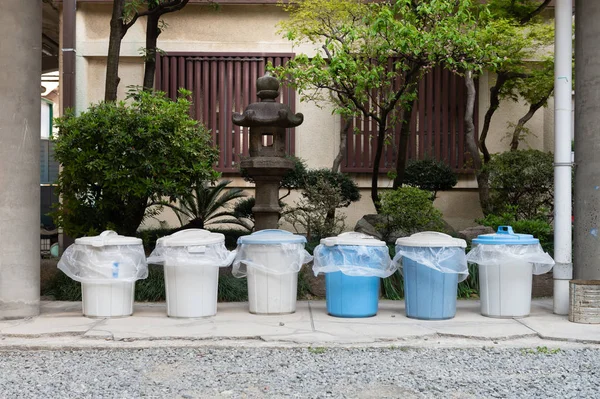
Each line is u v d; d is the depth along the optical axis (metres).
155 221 15.92
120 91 16.44
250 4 16.28
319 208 13.10
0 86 8.95
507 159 14.07
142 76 16.42
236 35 16.45
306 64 12.51
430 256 8.87
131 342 7.74
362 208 16.52
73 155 10.62
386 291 10.97
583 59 9.47
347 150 16.41
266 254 9.25
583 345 7.71
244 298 10.70
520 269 9.07
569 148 9.38
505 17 14.30
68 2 15.73
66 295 10.71
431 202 12.16
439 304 8.92
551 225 14.04
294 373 6.47
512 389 5.91
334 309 9.16
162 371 6.58
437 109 16.39
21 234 8.96
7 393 5.79
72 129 10.69
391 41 11.23
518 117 16.56
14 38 9.00
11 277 8.88
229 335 7.88
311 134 16.55
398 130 16.30
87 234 11.26
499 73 14.55
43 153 17.80
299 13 14.11
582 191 9.48
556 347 7.63
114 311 9.01
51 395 5.73
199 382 6.15
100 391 5.86
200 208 13.44
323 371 6.54
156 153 10.64
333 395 5.71
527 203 14.11
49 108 26.23
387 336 7.80
